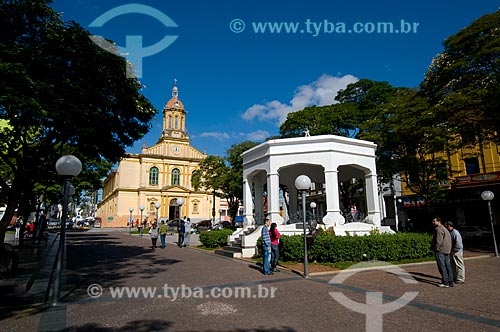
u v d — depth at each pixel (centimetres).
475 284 796
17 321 532
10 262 948
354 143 1481
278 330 483
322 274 922
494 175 2362
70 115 870
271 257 994
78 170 720
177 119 6053
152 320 533
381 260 1117
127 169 5456
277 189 1442
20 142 1066
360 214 1642
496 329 473
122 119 1205
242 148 2894
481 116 1528
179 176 5750
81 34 927
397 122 1777
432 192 2148
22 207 1552
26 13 889
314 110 2355
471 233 2336
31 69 854
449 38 1619
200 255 1487
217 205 5825
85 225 5550
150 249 1786
